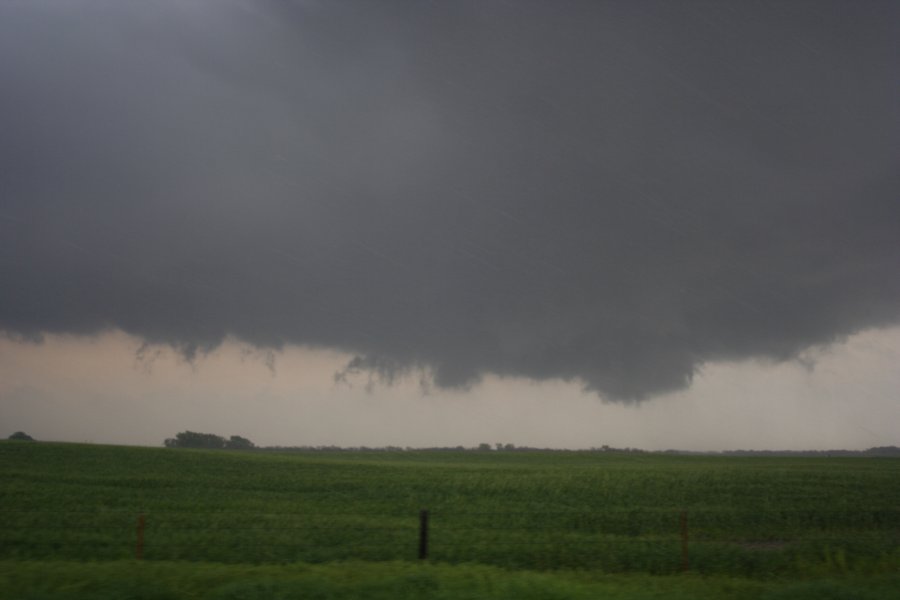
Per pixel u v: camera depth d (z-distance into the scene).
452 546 21.62
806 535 28.77
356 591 11.34
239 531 25.06
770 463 96.44
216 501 38.19
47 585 11.62
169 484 47.31
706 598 12.18
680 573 18.02
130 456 68.06
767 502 40.28
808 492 45.72
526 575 13.74
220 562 19.12
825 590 12.16
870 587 12.82
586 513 33.62
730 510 35.62
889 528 31.47
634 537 27.23
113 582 11.73
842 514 34.78
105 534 23.81
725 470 67.75
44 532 24.02
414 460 102.75
